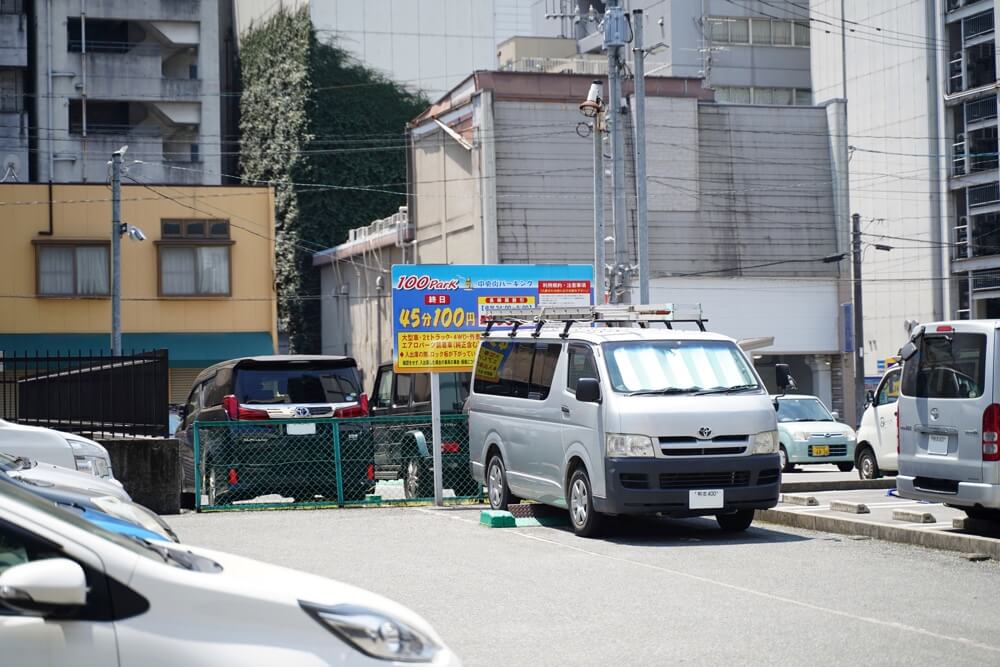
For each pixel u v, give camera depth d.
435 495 19.97
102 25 67.75
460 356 19.92
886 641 9.20
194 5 67.94
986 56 61.50
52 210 51.03
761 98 81.50
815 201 54.53
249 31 76.81
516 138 51.12
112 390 20.12
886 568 12.86
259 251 53.28
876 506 18.61
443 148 54.59
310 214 69.88
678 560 13.56
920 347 14.88
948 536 14.14
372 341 62.62
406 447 20.94
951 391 14.25
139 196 52.19
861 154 67.69
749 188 53.75
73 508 6.74
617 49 31.52
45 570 4.39
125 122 67.69
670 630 9.64
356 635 4.84
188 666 4.59
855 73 68.44
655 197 52.41
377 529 16.62
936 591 11.41
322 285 70.12
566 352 16.59
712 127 53.56
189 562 5.36
